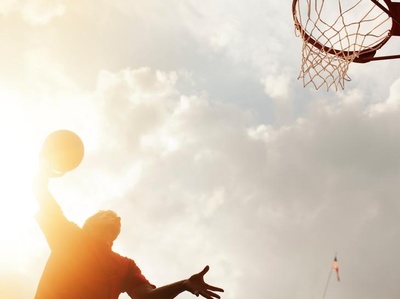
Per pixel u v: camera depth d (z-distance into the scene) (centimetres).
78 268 235
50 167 228
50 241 228
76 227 238
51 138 233
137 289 266
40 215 222
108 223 269
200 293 256
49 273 233
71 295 230
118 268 257
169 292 258
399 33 676
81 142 240
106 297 245
